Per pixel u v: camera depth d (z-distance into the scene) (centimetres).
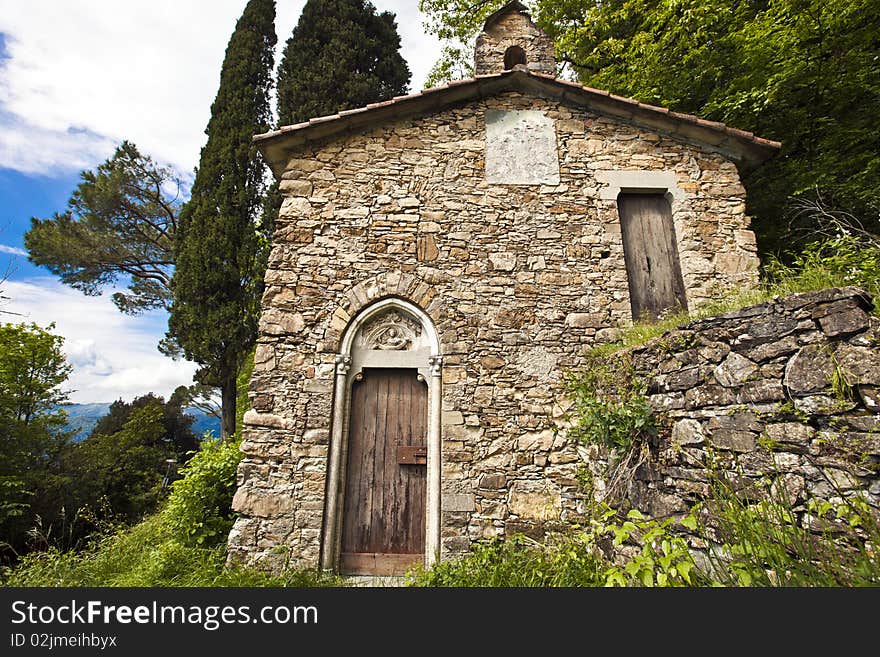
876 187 554
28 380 991
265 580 355
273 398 425
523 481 420
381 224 484
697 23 689
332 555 397
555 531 402
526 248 489
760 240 687
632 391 350
